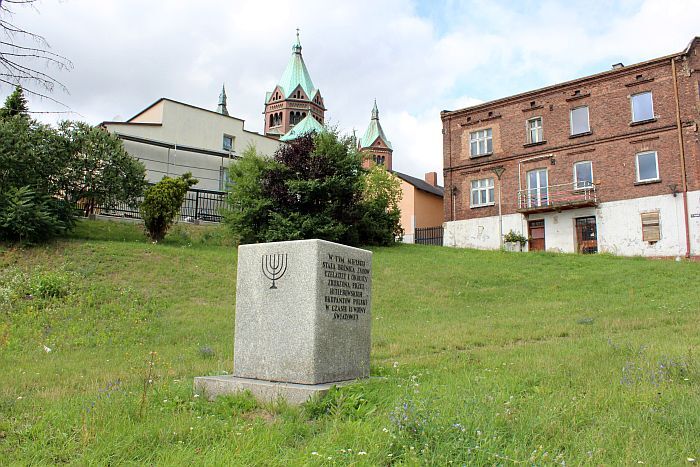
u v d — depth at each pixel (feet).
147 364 31.58
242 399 21.26
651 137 103.60
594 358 27.71
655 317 46.24
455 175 130.41
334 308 24.48
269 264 25.12
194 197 113.29
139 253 69.56
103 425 17.52
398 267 80.28
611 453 13.94
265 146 138.21
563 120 115.55
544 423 15.72
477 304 60.64
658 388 19.89
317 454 14.28
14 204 65.31
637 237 102.94
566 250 111.24
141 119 128.77
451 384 21.70
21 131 71.41
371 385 22.06
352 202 99.60
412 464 13.09
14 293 51.21
